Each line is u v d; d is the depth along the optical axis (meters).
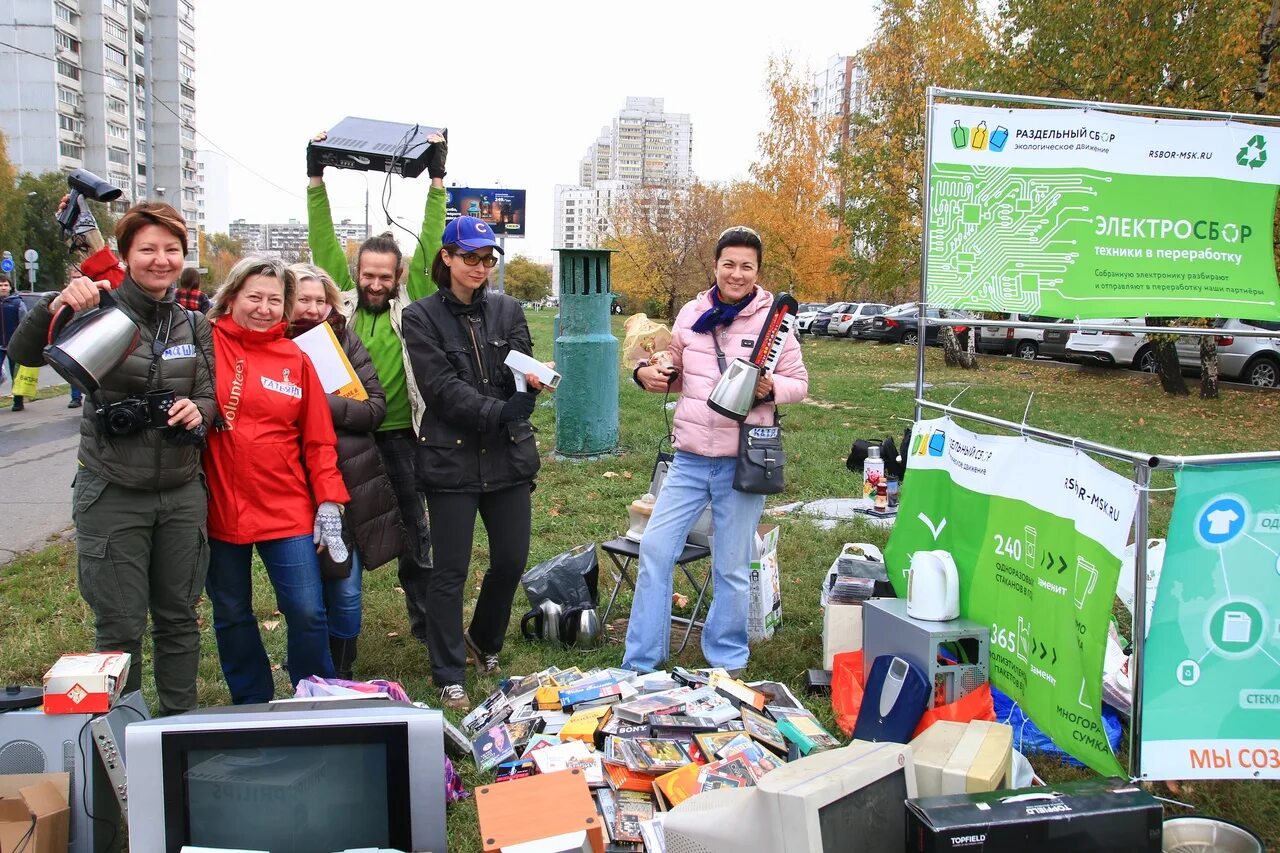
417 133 4.52
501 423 3.62
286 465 3.32
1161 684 2.78
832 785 2.23
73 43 79.31
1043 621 3.04
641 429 10.62
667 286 33.72
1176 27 13.99
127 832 2.55
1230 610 2.77
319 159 4.48
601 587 5.20
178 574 3.10
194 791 2.30
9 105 75.69
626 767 2.93
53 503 7.63
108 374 2.84
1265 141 3.81
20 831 2.31
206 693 3.82
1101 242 3.80
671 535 3.93
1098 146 3.76
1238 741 2.82
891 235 22.78
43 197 49.03
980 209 3.78
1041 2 15.53
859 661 3.77
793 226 27.38
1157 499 7.76
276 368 3.29
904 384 17.75
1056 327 3.80
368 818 2.37
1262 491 2.73
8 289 12.66
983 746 2.69
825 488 7.69
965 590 3.47
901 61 22.14
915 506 3.77
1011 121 3.74
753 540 4.02
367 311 4.21
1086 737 2.84
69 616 4.86
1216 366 15.27
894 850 2.35
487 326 3.78
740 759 2.86
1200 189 3.82
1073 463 2.96
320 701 2.58
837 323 35.31
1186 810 2.93
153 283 2.95
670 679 3.58
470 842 2.78
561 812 2.28
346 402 3.60
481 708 3.54
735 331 3.87
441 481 3.64
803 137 27.39
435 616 3.77
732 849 2.26
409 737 2.35
